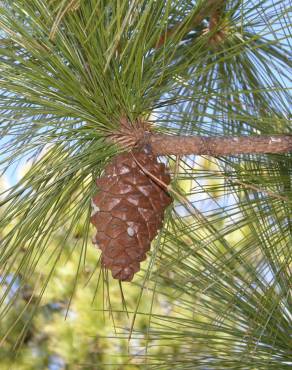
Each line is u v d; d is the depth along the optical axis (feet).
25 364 5.64
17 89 2.66
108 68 2.72
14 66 2.66
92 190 2.99
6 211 2.76
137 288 5.38
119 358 5.12
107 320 5.50
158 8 2.74
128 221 2.84
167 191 2.91
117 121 2.87
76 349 5.51
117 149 2.90
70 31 2.67
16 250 2.81
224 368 3.16
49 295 5.42
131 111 2.85
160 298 4.83
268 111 3.41
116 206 2.85
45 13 2.57
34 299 5.38
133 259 2.85
